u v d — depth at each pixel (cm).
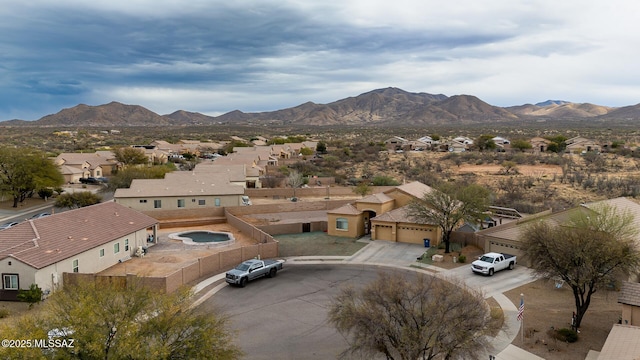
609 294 3228
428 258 4250
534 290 3347
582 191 7319
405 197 5441
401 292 2125
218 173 6875
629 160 10681
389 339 2006
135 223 4422
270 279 3694
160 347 1731
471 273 3766
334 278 3716
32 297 2917
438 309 2008
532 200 6794
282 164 10969
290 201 7225
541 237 2817
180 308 1973
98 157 10450
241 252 4106
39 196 7550
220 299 3225
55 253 3306
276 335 2645
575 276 2605
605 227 3034
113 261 3975
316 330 2712
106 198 7156
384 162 11650
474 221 4562
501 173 9438
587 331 2638
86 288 2028
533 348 2438
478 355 2130
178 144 15262
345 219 5209
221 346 1964
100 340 1709
